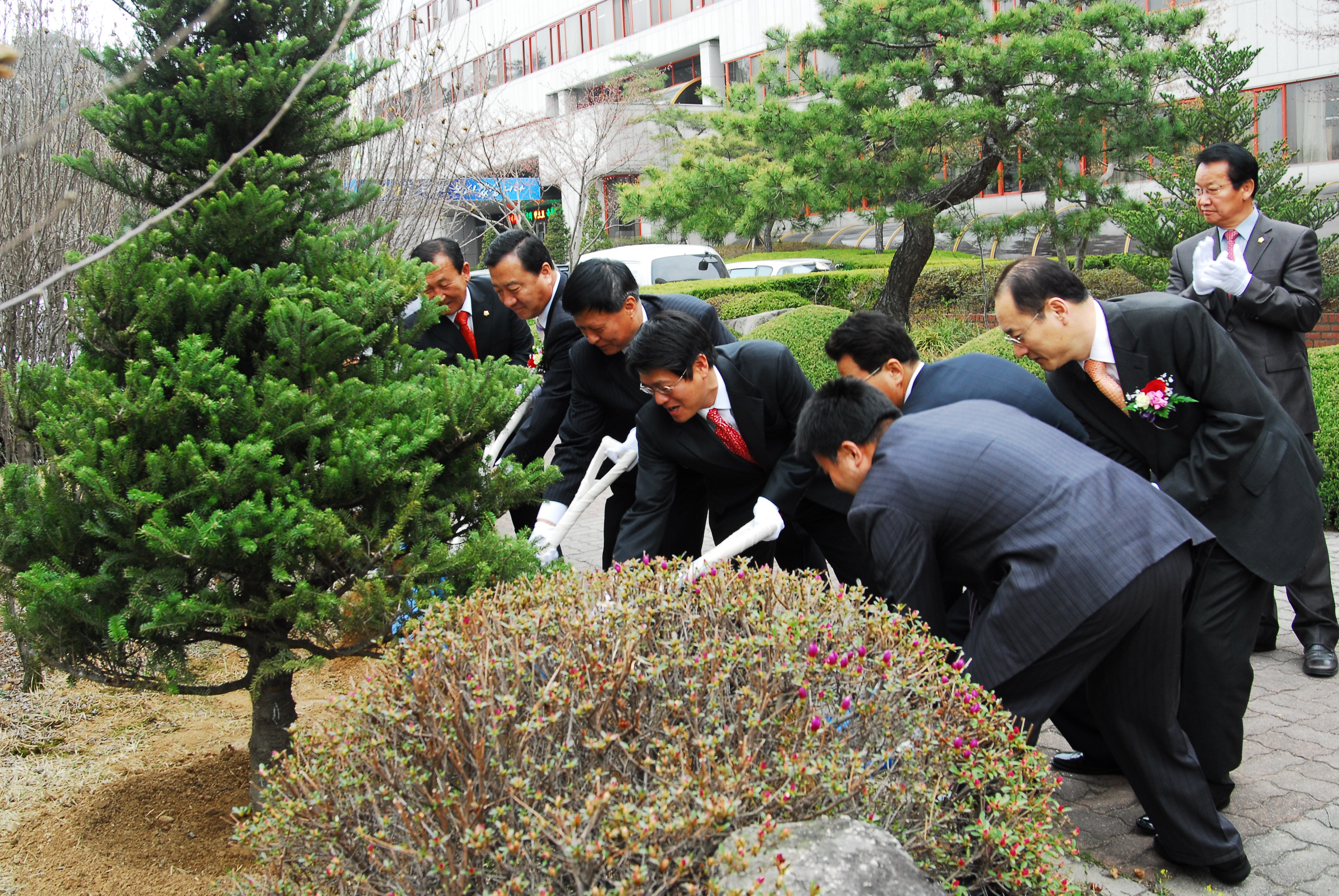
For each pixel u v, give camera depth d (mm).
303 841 1844
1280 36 19094
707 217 11641
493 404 3031
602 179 18172
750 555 3814
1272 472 2932
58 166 4914
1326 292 8664
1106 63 10773
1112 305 3062
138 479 2654
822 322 10008
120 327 2904
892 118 10727
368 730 1894
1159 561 2428
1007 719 2074
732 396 3453
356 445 2703
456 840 1673
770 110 11492
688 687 1870
